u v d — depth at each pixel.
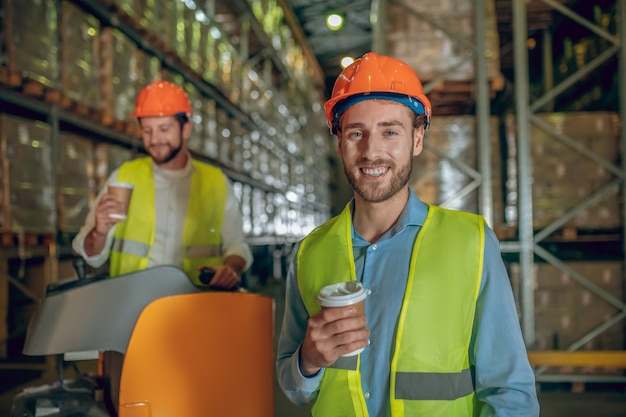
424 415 1.19
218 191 2.73
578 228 4.79
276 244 13.70
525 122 4.71
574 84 6.07
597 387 4.64
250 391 2.07
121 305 1.95
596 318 4.61
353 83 1.28
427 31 4.78
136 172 2.65
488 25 4.84
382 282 1.28
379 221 1.34
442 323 1.21
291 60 12.91
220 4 9.16
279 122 11.94
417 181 4.81
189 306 1.98
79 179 4.65
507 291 1.23
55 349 1.88
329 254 1.35
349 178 1.31
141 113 2.57
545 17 6.09
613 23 5.05
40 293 4.66
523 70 4.70
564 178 4.77
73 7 4.46
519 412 1.16
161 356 1.94
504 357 1.20
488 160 4.66
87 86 4.68
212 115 7.70
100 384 2.23
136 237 2.58
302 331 1.42
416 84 1.31
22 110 5.06
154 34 5.88
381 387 1.24
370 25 15.16
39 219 4.07
